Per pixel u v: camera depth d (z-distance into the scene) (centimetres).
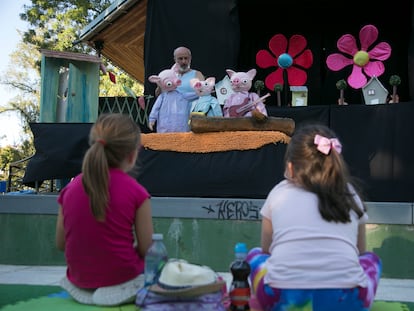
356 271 217
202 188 471
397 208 411
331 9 788
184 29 668
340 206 223
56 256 461
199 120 467
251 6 782
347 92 771
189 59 596
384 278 410
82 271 243
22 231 468
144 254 250
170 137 477
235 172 466
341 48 672
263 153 463
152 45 676
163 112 552
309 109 529
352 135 509
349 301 213
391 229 412
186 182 473
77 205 238
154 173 478
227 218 432
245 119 472
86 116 636
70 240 242
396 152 490
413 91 598
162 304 212
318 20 802
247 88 550
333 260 214
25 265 465
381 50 654
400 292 355
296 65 767
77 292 249
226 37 654
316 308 211
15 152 2959
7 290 331
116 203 236
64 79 643
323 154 233
